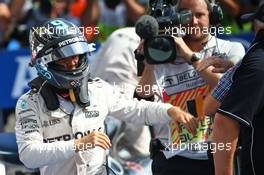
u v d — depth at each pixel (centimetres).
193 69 1074
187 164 1080
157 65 1085
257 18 894
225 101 886
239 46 1097
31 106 961
